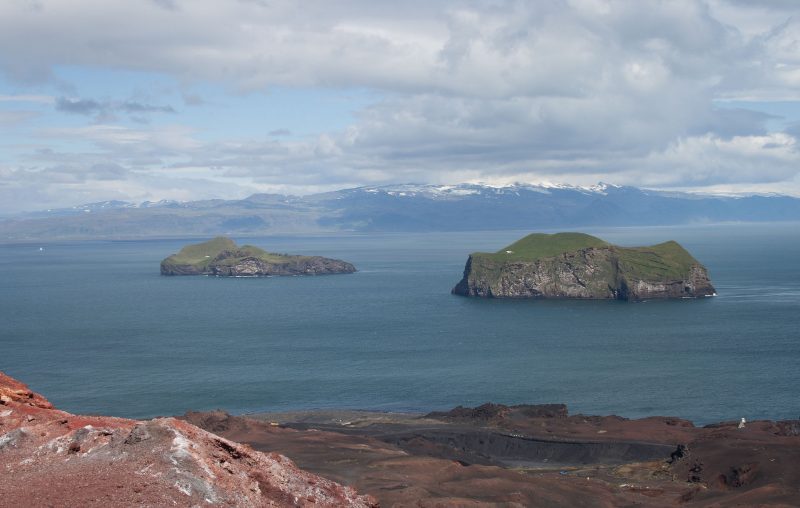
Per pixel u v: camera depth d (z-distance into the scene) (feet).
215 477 180.55
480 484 318.04
